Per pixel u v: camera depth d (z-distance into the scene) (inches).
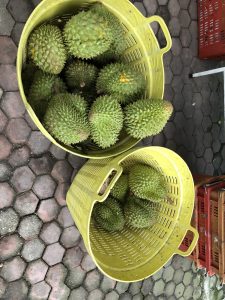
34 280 68.8
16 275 67.1
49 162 67.8
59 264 70.9
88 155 52.4
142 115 50.9
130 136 55.4
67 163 69.4
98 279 75.6
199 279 89.9
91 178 55.1
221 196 64.2
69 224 70.9
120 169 48.9
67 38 49.8
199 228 70.8
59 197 69.3
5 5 61.2
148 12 76.3
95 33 48.6
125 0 51.2
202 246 70.7
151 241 59.6
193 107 83.5
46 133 47.9
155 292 83.2
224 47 76.5
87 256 73.8
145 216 59.0
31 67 52.5
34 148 66.2
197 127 84.4
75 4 52.0
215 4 76.7
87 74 53.9
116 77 51.8
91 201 50.0
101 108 49.1
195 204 70.1
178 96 81.5
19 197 65.9
